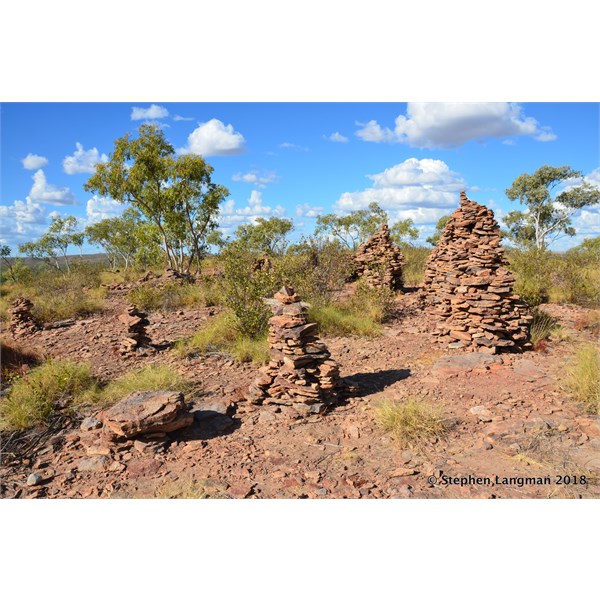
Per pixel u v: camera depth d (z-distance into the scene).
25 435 5.57
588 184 32.38
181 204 22.89
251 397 6.21
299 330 6.15
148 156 21.53
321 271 13.15
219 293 14.25
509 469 4.42
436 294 11.77
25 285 23.20
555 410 5.66
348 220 30.39
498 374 7.04
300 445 5.05
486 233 10.00
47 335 11.59
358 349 8.81
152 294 14.73
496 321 8.41
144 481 4.44
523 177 33.03
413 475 4.39
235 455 4.86
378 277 14.81
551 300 12.66
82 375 7.25
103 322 12.77
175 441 5.20
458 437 5.11
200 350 9.12
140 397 5.47
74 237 37.69
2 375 7.85
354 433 5.26
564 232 33.84
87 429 5.68
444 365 7.53
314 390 5.91
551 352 8.20
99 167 21.94
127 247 40.31
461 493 4.06
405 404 5.70
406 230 34.97
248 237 23.73
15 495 4.29
